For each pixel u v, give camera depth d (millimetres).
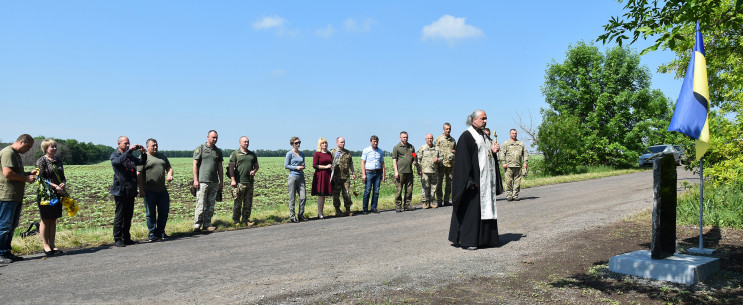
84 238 7836
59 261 6117
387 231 8000
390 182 23438
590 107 33750
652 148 27594
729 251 5512
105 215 14359
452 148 11977
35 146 63875
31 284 4824
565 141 26781
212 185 8852
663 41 4551
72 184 28547
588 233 7000
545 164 27125
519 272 4871
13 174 6168
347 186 11188
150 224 7879
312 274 4996
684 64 10344
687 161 10117
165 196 8086
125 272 5309
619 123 31516
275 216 10438
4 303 4133
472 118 6512
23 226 12258
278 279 4812
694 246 5781
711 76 8820
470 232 6207
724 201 8273
